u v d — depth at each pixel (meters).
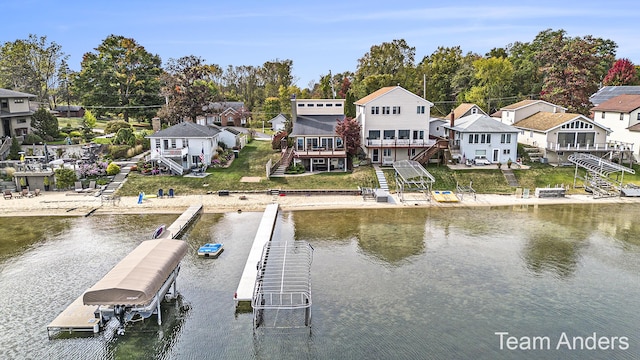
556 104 76.31
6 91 66.44
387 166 57.06
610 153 56.62
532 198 49.00
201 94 71.12
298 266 30.81
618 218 42.16
